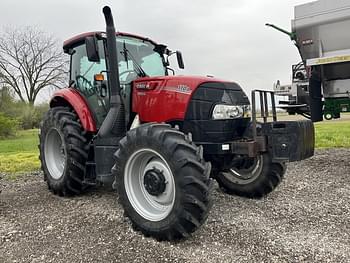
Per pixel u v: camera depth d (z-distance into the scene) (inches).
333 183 190.4
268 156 153.3
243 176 164.4
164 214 115.8
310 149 130.7
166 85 141.2
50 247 113.7
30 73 1291.8
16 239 121.6
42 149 191.9
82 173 172.1
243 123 142.0
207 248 108.0
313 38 223.8
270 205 150.4
